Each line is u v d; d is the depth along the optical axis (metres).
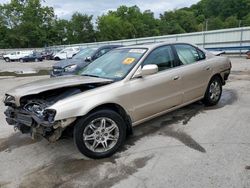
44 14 77.56
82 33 82.00
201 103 6.22
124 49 5.08
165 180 3.20
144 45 4.90
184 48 5.34
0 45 71.75
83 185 3.22
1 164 3.87
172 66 4.91
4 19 73.56
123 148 4.11
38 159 3.96
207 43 29.55
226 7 88.06
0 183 3.37
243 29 26.09
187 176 3.25
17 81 12.95
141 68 4.32
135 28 88.06
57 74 9.86
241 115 5.27
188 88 5.13
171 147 4.05
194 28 88.81
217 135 4.38
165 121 5.17
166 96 4.66
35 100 3.84
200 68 5.39
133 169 3.50
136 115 4.23
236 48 23.50
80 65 9.71
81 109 3.57
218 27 80.88
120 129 3.96
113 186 3.16
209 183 3.08
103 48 10.81
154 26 91.88
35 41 75.25
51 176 3.46
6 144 4.57
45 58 38.25
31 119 3.68
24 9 74.50
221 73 6.04
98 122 3.80
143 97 4.27
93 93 3.77
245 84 8.45
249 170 3.29
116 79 4.18
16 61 35.81
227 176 3.19
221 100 6.51
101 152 3.83
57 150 4.21
